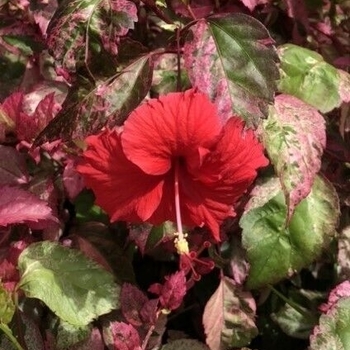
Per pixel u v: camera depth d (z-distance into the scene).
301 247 0.27
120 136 0.22
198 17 0.29
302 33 0.31
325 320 0.26
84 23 0.25
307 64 0.27
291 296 0.32
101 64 0.25
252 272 0.27
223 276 0.29
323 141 0.25
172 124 0.21
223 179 0.22
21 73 0.33
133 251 0.30
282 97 0.26
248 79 0.24
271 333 0.32
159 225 0.25
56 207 0.28
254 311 0.29
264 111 0.23
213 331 0.28
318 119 0.26
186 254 0.22
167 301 0.24
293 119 0.25
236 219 0.28
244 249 0.28
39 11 0.30
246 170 0.22
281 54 0.27
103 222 0.30
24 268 0.25
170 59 0.29
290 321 0.31
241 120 0.21
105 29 0.24
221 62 0.24
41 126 0.26
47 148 0.27
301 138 0.25
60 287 0.25
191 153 0.22
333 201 0.27
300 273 0.33
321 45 0.32
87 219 0.30
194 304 0.31
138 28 0.30
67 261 0.25
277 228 0.27
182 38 0.26
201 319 0.31
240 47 0.24
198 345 0.27
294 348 0.32
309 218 0.27
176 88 0.28
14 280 0.25
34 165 0.29
